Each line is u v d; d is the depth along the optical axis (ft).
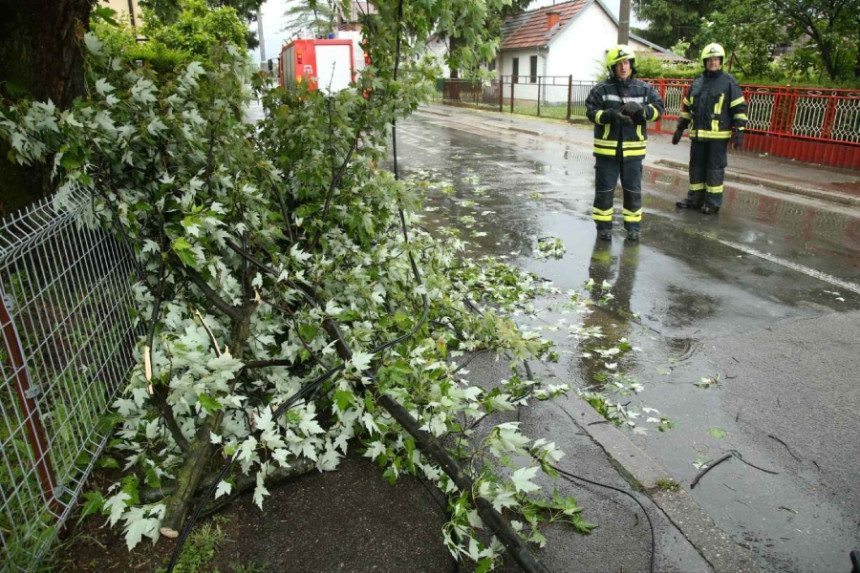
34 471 8.05
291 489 9.53
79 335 9.47
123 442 9.93
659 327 16.56
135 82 11.89
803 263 21.50
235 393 10.48
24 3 12.39
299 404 10.02
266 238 11.94
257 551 8.29
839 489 10.24
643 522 9.02
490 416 11.66
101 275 10.47
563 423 11.50
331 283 11.98
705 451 11.25
